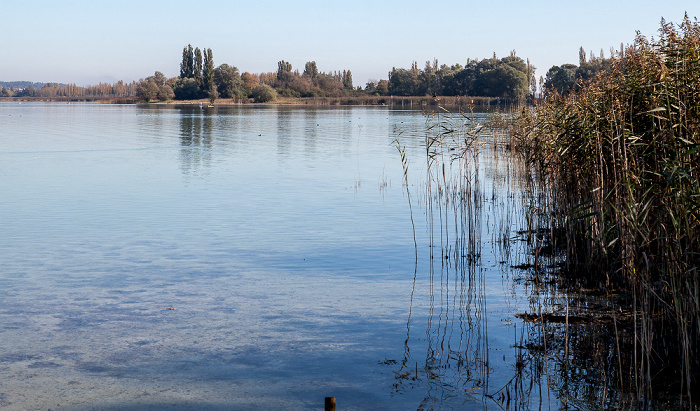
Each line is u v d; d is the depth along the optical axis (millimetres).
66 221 15445
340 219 15969
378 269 11258
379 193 20266
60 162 29172
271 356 7258
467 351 7359
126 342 7684
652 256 7500
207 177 24250
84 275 10727
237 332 8039
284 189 21188
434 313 8789
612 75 9914
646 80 8602
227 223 15359
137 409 5938
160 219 15805
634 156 8344
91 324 8320
